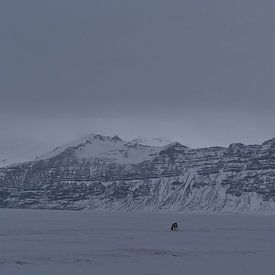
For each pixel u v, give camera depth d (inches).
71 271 2997.0
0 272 2940.5
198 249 4338.1
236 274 2967.5
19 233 6112.2
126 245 4643.2
